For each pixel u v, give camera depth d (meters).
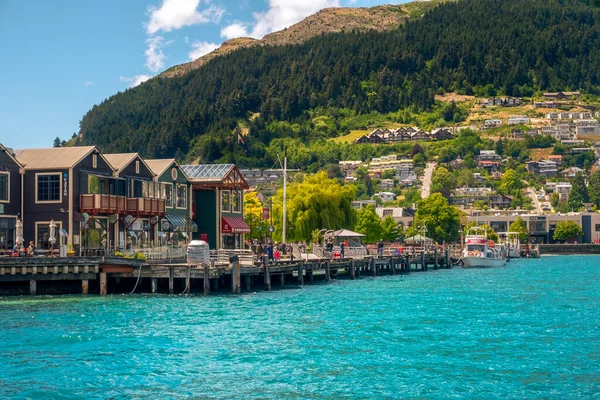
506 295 68.75
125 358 36.00
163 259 69.38
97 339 40.72
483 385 31.27
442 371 33.62
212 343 40.03
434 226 190.88
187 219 88.19
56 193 70.62
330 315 51.41
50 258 58.50
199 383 31.53
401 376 32.72
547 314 53.12
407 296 66.25
